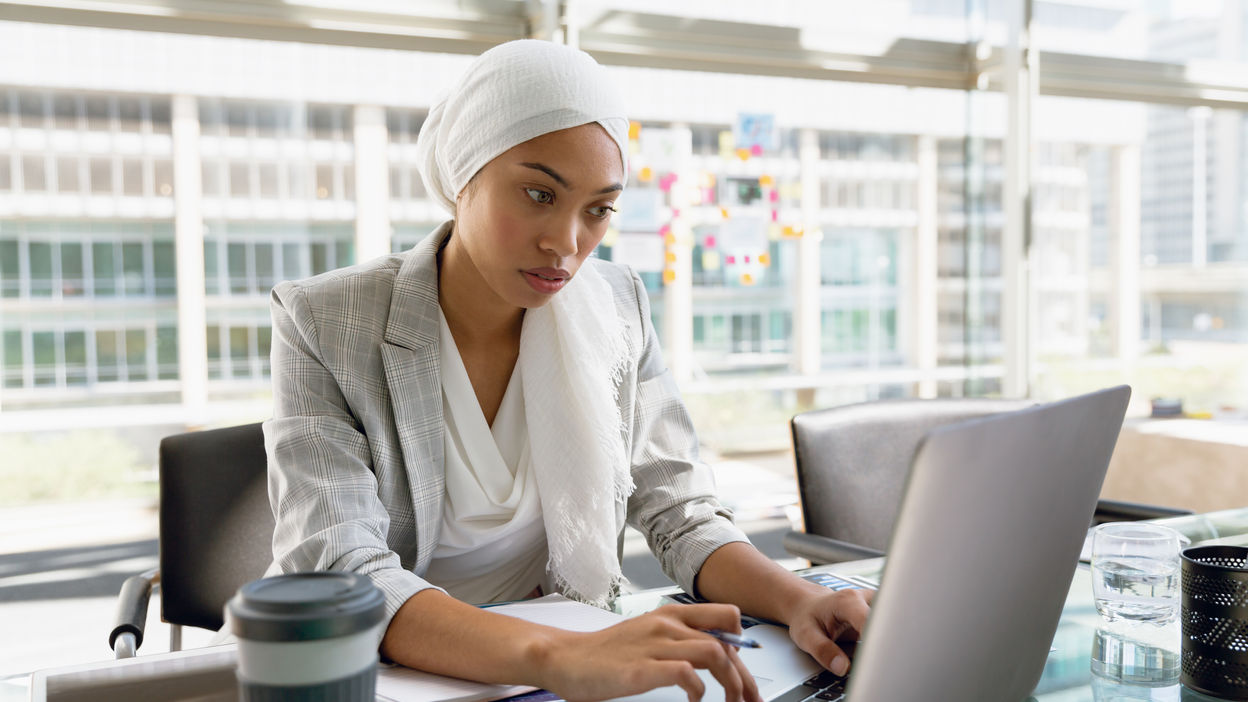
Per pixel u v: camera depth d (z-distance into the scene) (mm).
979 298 3844
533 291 906
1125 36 3703
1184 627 756
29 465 2736
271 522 1417
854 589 854
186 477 1378
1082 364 3742
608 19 3094
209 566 1377
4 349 2686
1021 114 3561
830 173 3564
